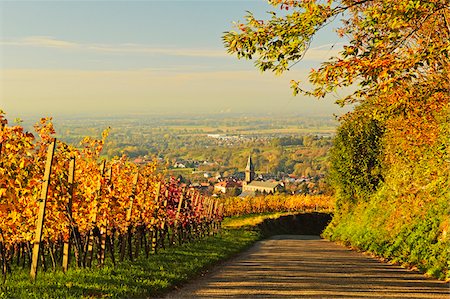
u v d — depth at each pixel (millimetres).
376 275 14016
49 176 10883
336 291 11062
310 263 17594
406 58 10328
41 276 11523
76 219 13320
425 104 12875
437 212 17312
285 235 47750
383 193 26641
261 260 18875
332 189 40094
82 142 14945
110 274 12125
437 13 11055
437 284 12289
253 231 42031
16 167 10188
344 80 10281
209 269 15781
